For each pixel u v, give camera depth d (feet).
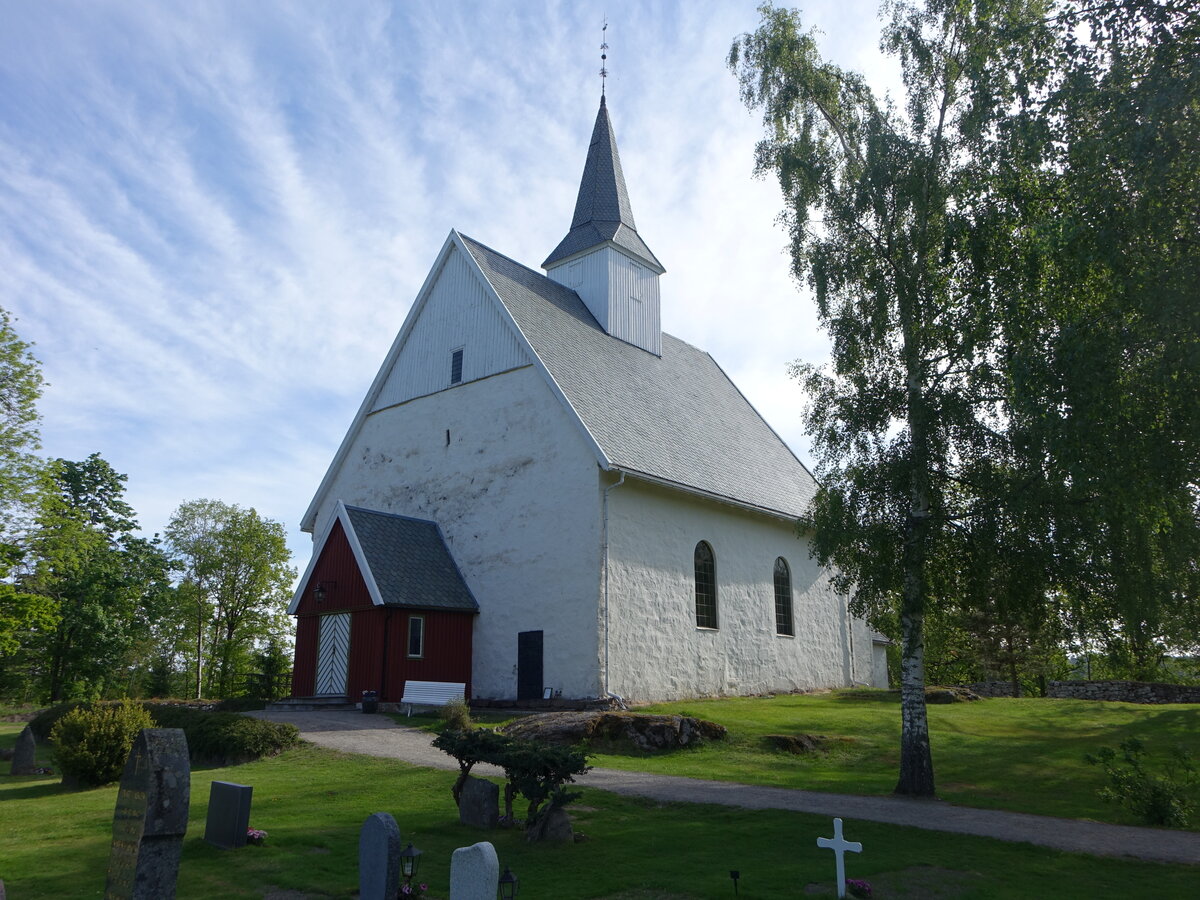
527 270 106.11
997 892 30.73
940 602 52.54
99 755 48.70
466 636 87.66
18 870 31.60
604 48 125.18
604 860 33.37
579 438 83.82
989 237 47.42
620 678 79.61
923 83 55.88
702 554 93.81
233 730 56.49
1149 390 38.65
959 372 51.78
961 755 66.13
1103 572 47.34
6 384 94.38
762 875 31.45
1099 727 78.18
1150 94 37.65
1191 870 34.86
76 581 134.41
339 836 36.06
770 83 63.62
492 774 51.44
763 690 98.53
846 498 53.57
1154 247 38.75
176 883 26.45
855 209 56.24
